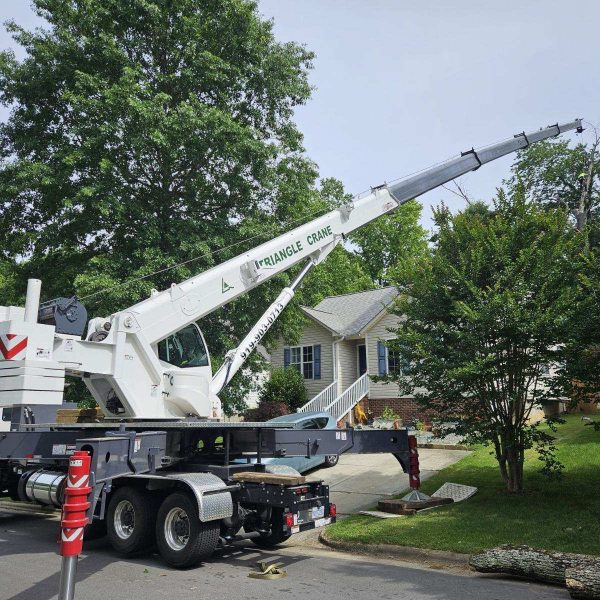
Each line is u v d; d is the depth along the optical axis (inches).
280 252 398.3
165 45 687.7
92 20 664.4
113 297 565.3
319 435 346.3
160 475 288.5
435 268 399.2
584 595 211.9
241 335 688.4
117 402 323.6
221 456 352.5
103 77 659.4
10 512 457.4
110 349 311.4
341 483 493.7
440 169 482.3
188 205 700.7
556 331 346.6
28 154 689.0
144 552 307.4
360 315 997.2
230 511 279.9
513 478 387.5
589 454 468.8
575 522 307.9
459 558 274.1
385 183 461.7
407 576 252.5
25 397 268.1
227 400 704.4
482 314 350.9
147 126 601.9
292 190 716.7
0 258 733.3
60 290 676.7
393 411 852.0
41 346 277.7
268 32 724.7
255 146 643.5
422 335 384.2
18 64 693.9
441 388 380.2
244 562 286.7
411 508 371.2
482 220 426.0
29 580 247.8
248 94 723.4
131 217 648.4
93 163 633.6
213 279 363.3
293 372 935.7
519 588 231.9
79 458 207.8
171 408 331.9
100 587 237.9
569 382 358.9
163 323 335.0
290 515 281.7
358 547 308.7
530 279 370.9
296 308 770.8
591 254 350.9
